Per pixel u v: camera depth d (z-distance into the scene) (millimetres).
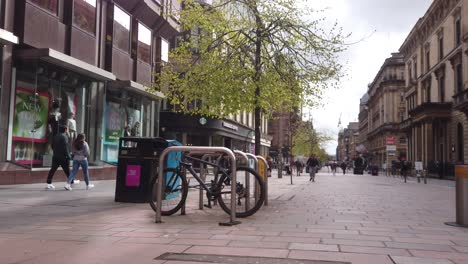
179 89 12805
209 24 12500
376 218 7703
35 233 5836
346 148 177625
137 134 22328
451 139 36031
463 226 6785
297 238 5590
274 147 75812
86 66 16266
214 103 12016
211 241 5348
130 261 4320
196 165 8281
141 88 20766
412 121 44906
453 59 35188
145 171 9336
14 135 13812
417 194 14578
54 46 15312
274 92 11789
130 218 7227
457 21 34906
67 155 11961
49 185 11953
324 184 20875
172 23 24688
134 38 21469
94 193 11273
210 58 12359
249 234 5855
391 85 78938
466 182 6887
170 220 7070
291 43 11656
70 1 16219
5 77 13414
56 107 15781
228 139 41406
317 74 11461
